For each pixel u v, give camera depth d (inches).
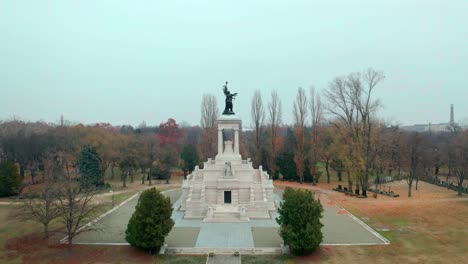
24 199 2546.8
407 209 2977.4
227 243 2306.8
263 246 2246.6
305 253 2097.7
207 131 5546.3
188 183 3297.2
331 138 4852.4
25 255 2049.7
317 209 2095.2
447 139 6491.1
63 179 2578.7
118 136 5753.0
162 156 5083.7
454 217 2714.1
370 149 3909.9
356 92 3730.3
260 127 5265.8
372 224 2669.8
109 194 3959.2
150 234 2059.5
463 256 1996.8
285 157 5211.6
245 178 3211.1
